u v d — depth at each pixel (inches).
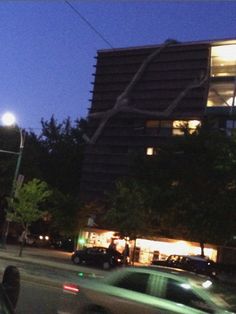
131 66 2482.8
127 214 1625.2
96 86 2559.1
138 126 2397.9
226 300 353.7
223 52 2242.9
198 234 1400.1
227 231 1327.5
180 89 2320.4
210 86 2239.2
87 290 402.6
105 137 2480.3
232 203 1288.1
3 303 144.0
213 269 1286.9
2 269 905.5
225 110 2170.3
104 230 2079.2
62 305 418.0
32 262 1269.7
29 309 534.0
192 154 1400.1
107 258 1512.1
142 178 1521.9
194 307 349.1
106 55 2561.5
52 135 3006.9
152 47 2428.6
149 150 2346.2
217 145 1354.6
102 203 2252.7
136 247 1930.4
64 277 909.8
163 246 1886.1
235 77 2192.4
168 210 1425.9
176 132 2289.6
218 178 1334.9
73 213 2086.6
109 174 2429.9
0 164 2313.0
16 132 2397.9
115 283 394.6
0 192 2313.0
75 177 2901.1
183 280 365.7
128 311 373.1
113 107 2480.3
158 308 360.2
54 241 2623.0
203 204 1346.0
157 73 2400.3
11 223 2539.4
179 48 2354.8
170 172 1423.5
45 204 2170.3
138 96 2429.9
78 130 3011.8
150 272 382.3
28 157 2400.3
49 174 2896.2
